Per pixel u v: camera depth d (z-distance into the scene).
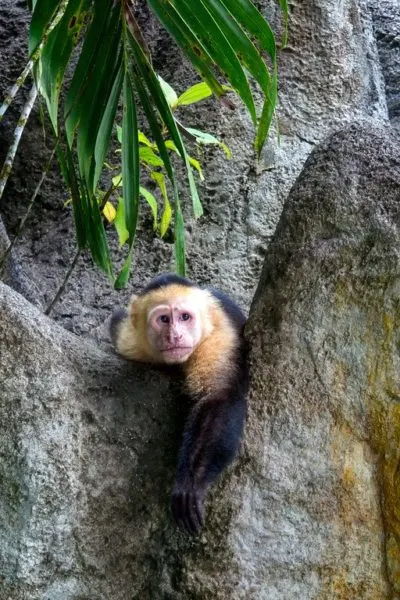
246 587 1.55
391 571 1.57
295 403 1.60
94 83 1.62
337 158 1.67
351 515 1.58
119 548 1.57
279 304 1.64
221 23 1.60
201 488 1.56
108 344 1.94
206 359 1.64
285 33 1.64
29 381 1.56
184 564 1.56
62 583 1.54
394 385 1.59
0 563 1.53
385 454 1.59
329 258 1.63
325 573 1.57
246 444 1.59
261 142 1.64
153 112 1.66
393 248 1.61
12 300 1.60
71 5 1.59
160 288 1.76
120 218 1.91
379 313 1.61
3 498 1.54
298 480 1.58
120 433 1.59
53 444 1.55
